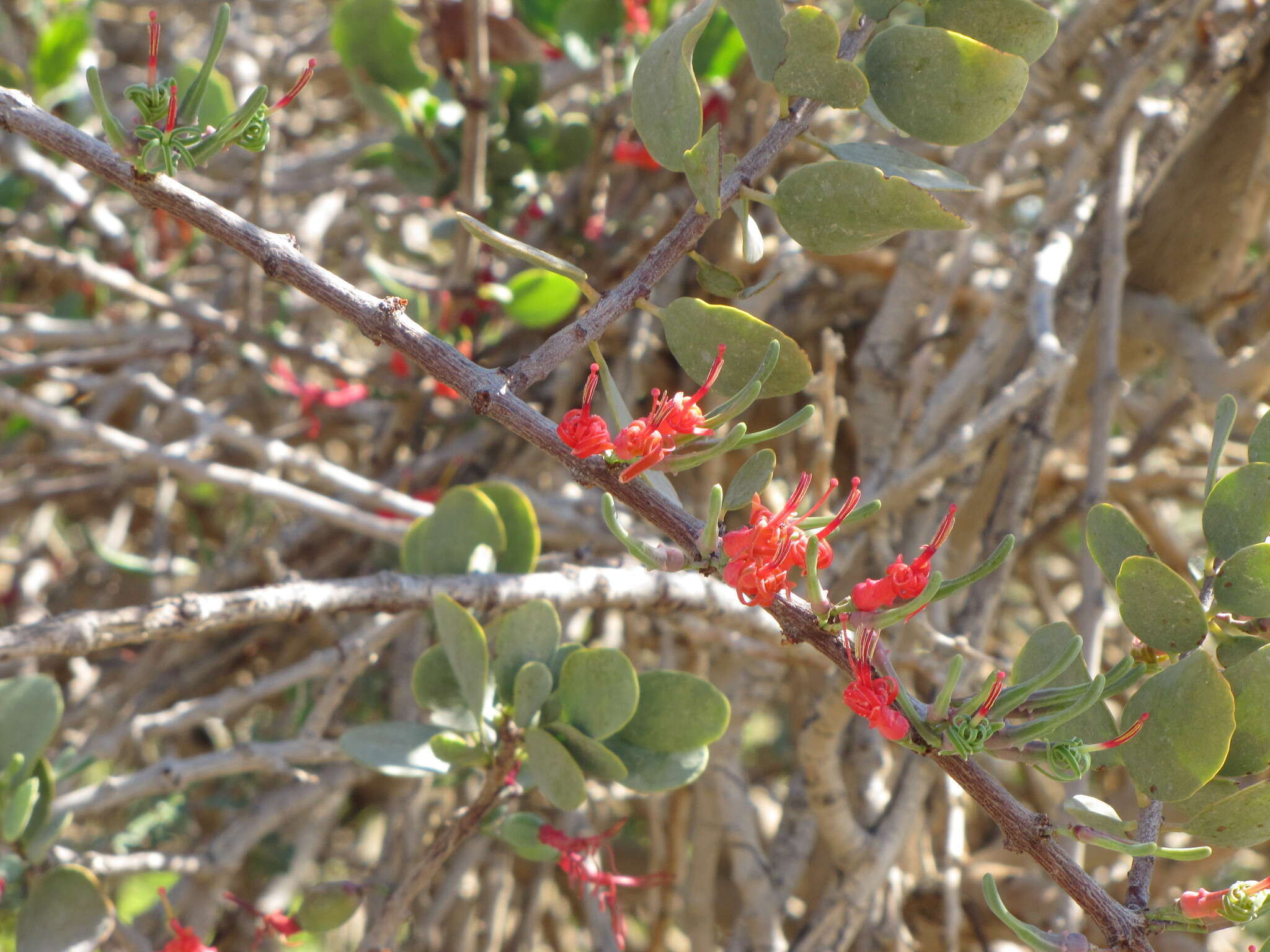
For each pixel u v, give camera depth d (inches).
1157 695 9.6
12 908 17.6
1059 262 19.1
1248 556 9.9
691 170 9.1
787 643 8.8
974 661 17.2
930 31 9.3
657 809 20.8
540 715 12.7
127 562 25.0
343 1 21.2
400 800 21.7
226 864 18.5
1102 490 18.1
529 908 24.1
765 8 9.4
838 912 16.4
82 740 24.4
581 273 9.4
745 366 9.6
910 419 18.7
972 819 25.3
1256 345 22.9
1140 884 9.2
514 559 14.8
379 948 13.1
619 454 8.9
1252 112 20.9
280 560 25.6
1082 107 24.6
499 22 22.3
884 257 24.5
